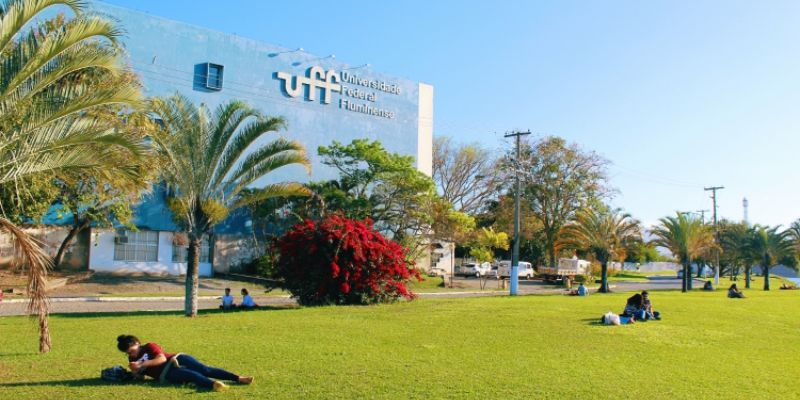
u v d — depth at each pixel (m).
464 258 65.38
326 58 44.78
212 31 38.72
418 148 50.78
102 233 35.25
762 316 20.55
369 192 42.56
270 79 41.56
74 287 29.28
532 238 64.00
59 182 25.11
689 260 43.16
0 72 8.91
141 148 10.01
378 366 10.02
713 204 63.47
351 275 22.56
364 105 46.97
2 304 21.14
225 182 18.84
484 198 64.50
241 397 7.78
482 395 8.24
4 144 8.98
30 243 8.83
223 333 13.48
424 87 51.59
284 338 12.84
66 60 9.40
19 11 8.77
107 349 11.02
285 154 18.83
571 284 49.38
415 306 21.42
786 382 9.86
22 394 7.65
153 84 35.88
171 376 8.45
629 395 8.56
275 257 24.44
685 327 16.78
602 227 39.09
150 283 32.88
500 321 16.91
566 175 58.31
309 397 7.86
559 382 9.23
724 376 10.22
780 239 51.62
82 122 9.78
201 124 18.27
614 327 16.17
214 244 39.34
